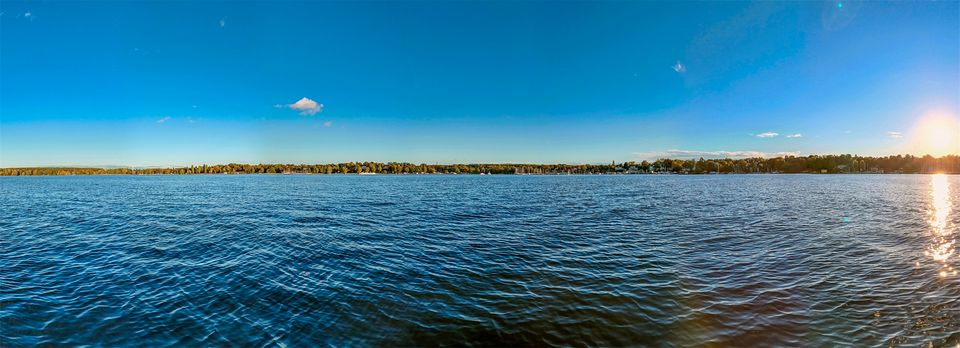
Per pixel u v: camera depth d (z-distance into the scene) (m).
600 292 12.90
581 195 56.84
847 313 11.09
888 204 41.97
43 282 13.97
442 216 31.64
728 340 9.72
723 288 13.24
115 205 41.94
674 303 11.95
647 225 26.75
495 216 31.62
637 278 14.37
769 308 11.50
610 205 40.97
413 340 9.83
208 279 14.35
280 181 135.50
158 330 10.25
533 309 11.55
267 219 30.09
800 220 29.27
